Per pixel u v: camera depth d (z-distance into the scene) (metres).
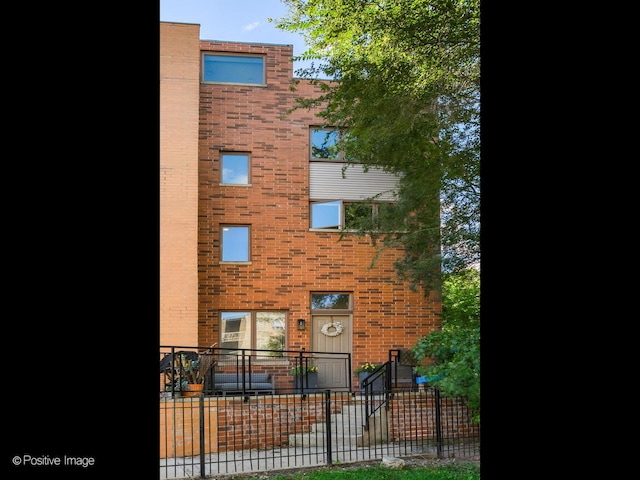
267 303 12.53
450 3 5.95
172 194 11.48
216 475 6.44
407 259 11.10
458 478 6.02
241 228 12.77
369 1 6.36
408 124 7.17
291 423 8.44
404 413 7.93
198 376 8.62
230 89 12.88
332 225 13.08
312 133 13.28
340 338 12.82
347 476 6.18
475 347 4.64
